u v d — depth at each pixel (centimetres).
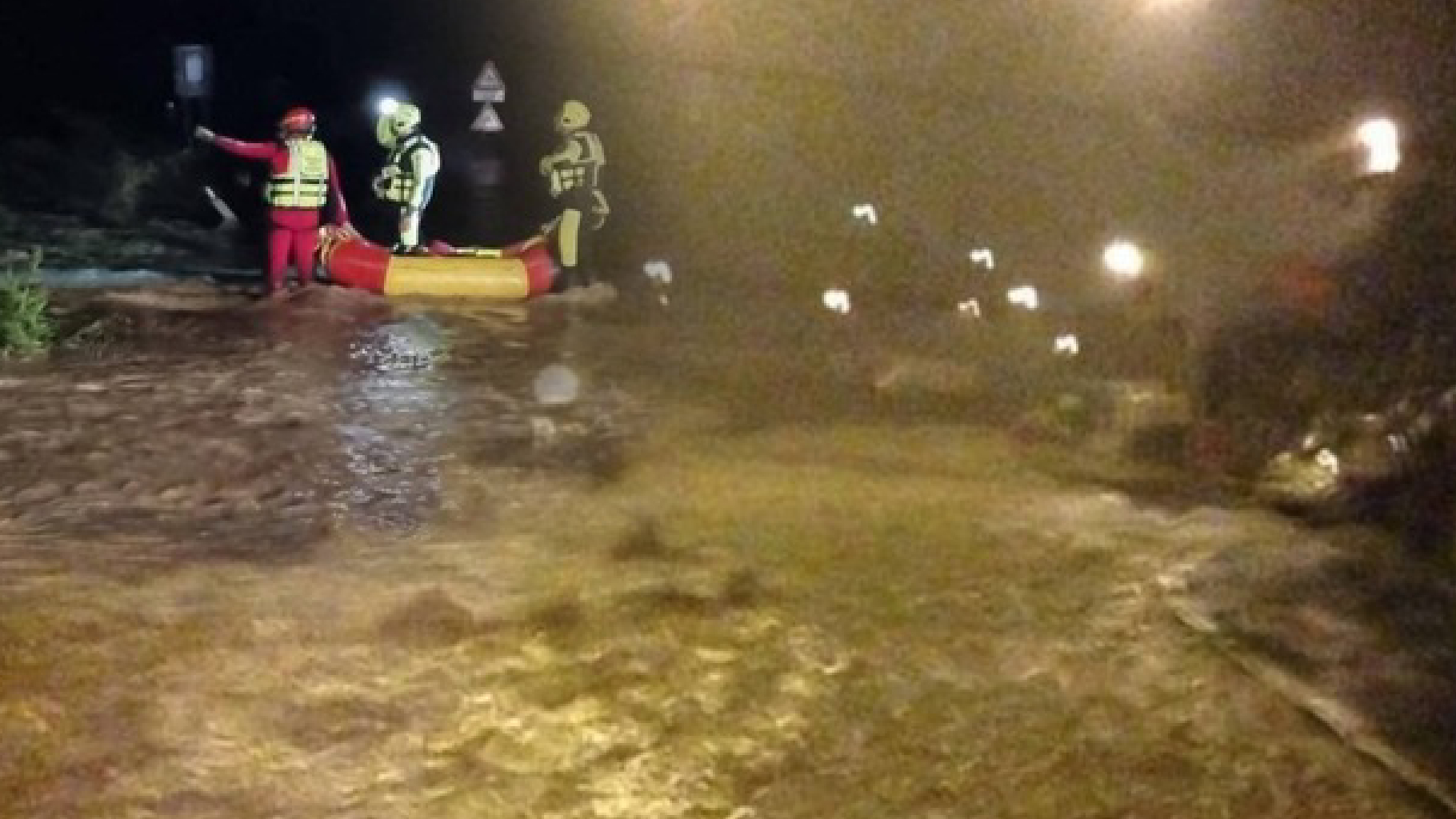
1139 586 746
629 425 1058
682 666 656
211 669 640
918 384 1138
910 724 614
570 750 589
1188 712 624
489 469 943
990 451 989
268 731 594
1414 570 750
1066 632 695
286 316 1462
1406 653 662
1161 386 1049
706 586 740
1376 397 893
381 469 942
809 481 915
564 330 1429
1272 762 586
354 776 566
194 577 742
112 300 1505
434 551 788
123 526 820
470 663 653
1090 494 890
